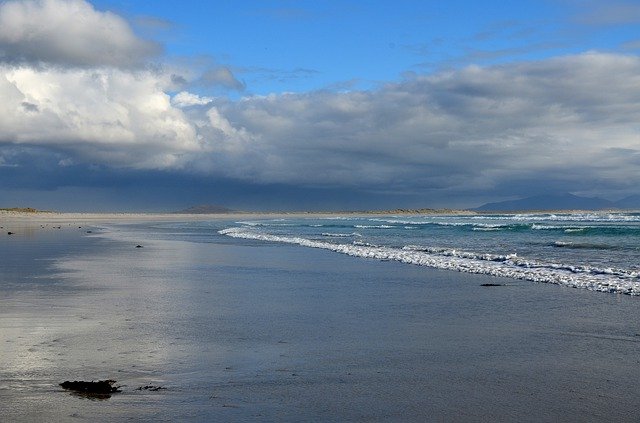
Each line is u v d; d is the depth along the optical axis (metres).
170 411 5.89
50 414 5.77
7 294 13.78
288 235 45.31
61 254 25.52
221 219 111.75
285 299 13.26
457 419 5.67
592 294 13.56
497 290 14.47
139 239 38.34
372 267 20.25
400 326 10.21
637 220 76.88
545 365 7.64
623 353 8.22
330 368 7.53
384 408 6.00
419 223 78.12
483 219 104.44
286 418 5.71
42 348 8.53
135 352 8.33
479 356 8.12
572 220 83.38
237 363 7.75
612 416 5.73
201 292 14.31
